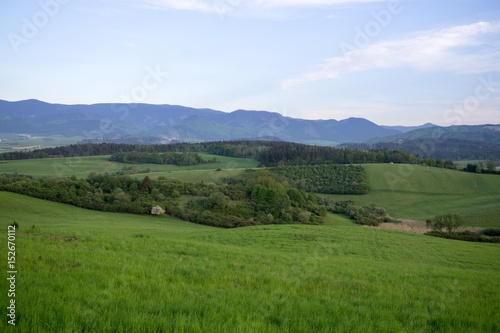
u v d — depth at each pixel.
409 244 33.16
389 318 7.24
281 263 15.32
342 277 12.48
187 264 11.98
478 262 26.05
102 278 8.37
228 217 64.19
